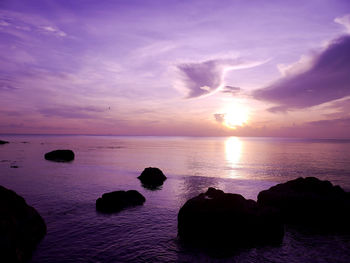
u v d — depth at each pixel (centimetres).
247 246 1264
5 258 862
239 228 1315
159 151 9419
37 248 1134
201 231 1317
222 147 13625
